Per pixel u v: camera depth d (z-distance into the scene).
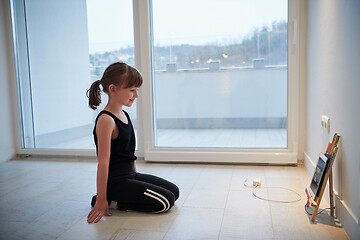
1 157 2.98
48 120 3.15
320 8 1.98
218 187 2.07
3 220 1.60
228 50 2.69
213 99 2.77
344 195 1.46
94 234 1.43
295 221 1.52
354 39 1.32
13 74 3.11
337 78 1.58
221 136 2.79
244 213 1.63
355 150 1.31
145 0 2.75
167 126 2.88
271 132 2.71
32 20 3.08
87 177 2.39
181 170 2.52
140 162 2.83
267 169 2.50
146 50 2.79
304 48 2.56
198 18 2.71
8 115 3.10
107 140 1.56
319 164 1.62
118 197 1.64
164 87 2.85
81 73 3.00
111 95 1.63
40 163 2.88
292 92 2.59
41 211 1.71
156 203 1.61
